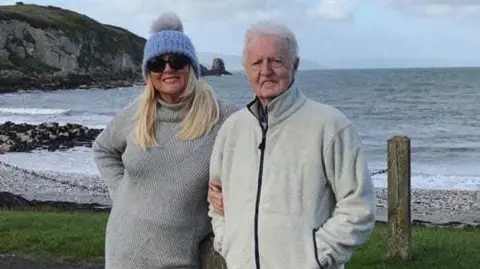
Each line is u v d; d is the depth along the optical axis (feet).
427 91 210.18
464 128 102.37
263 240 6.86
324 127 6.89
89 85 223.30
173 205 7.98
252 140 7.14
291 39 7.02
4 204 34.99
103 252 17.89
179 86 7.98
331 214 7.00
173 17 8.24
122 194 8.38
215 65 388.37
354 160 6.86
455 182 52.42
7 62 211.20
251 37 7.07
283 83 6.98
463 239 20.51
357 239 6.77
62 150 74.54
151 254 8.00
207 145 8.02
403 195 16.35
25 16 223.30
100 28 253.85
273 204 6.88
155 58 7.93
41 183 51.11
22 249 18.29
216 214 7.54
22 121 111.86
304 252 6.76
